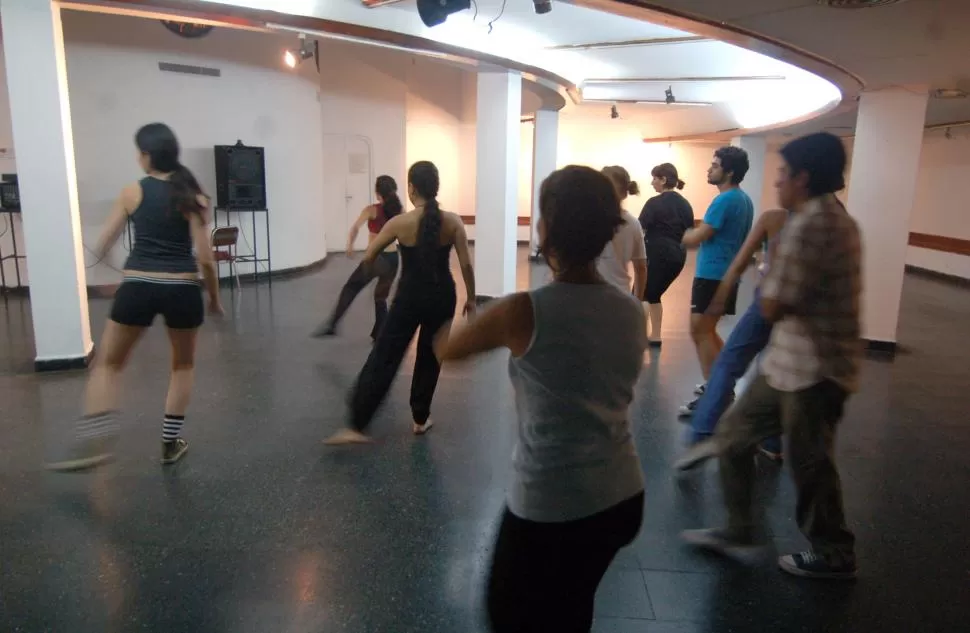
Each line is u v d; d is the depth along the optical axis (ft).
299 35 18.20
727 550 8.93
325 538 9.07
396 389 15.31
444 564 8.55
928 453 12.64
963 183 36.04
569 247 4.72
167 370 16.34
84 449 11.48
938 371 18.54
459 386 15.62
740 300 29.73
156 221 10.37
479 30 21.67
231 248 29.76
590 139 51.98
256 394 14.79
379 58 42.14
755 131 39.29
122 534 9.06
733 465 8.62
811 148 7.37
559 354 4.68
